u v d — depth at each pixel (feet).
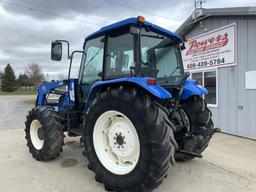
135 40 9.84
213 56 22.31
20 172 11.44
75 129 12.96
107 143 10.34
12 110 44.98
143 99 8.75
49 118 12.78
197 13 21.81
